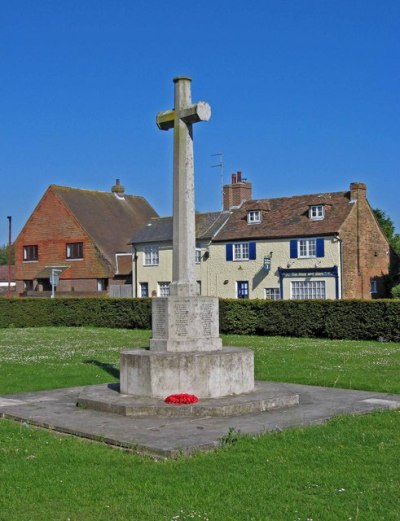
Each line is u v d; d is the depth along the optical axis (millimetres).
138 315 37844
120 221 61000
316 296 46250
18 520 6691
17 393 14547
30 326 40719
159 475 8070
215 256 51156
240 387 12656
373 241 49406
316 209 47781
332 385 15148
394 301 28219
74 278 57812
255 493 7305
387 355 21172
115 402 11953
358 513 6629
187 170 13250
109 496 7371
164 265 53031
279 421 10930
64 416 11680
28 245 61219
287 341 27875
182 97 13414
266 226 49469
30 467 8547
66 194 59844
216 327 13164
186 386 12219
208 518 6613
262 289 48625
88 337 30734
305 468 8195
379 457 8641
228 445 9352
